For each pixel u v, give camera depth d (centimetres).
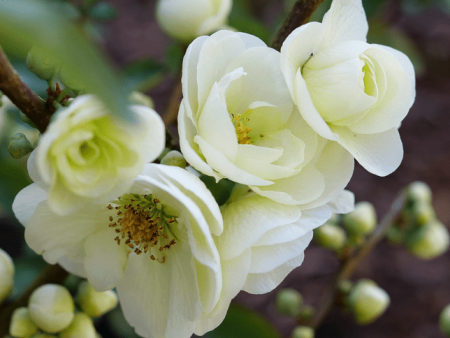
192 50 20
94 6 30
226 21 29
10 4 13
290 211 20
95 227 21
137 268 21
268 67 20
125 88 15
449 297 45
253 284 20
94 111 17
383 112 21
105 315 38
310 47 20
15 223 35
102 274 21
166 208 21
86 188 18
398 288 46
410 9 38
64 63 14
